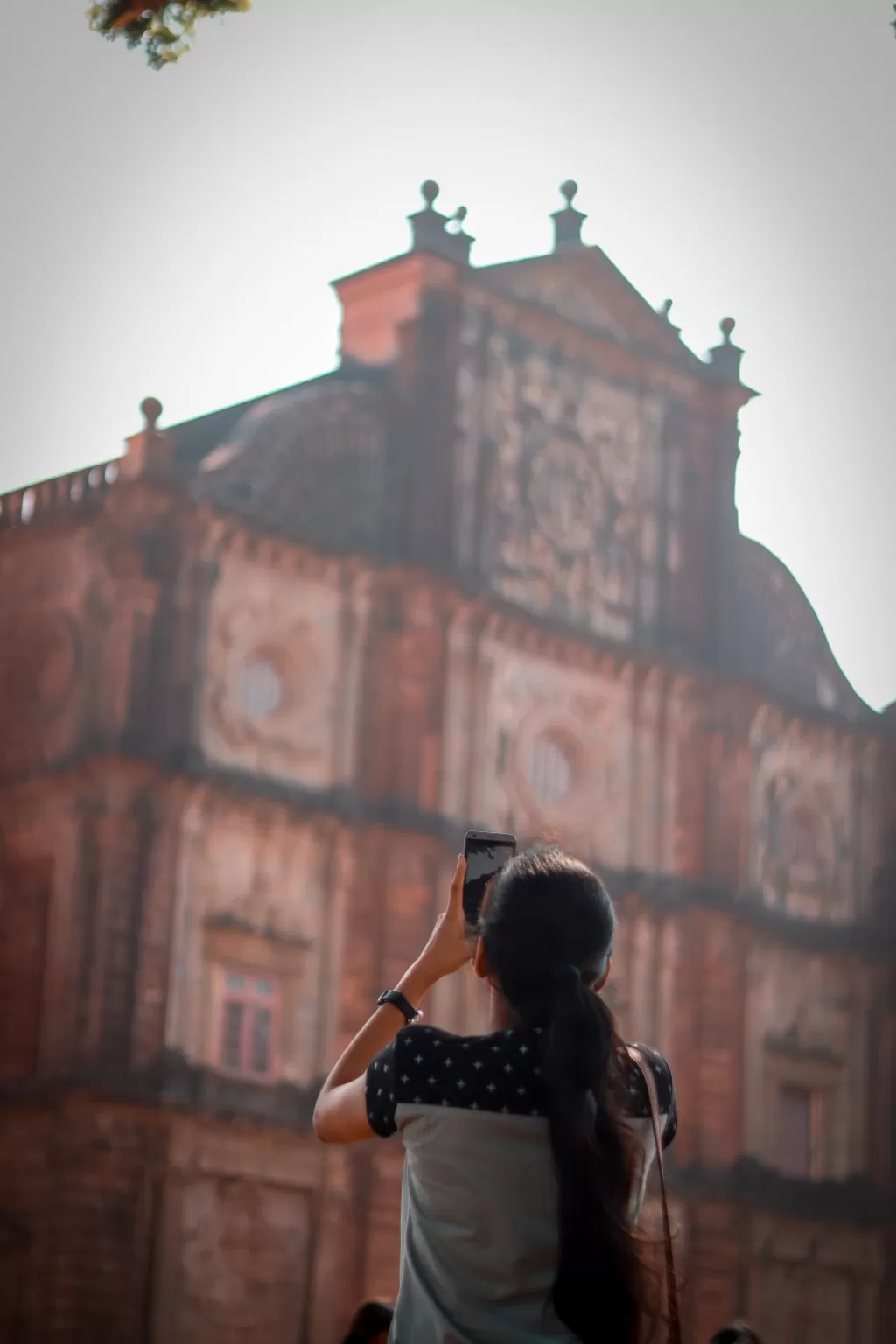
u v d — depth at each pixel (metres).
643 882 48.56
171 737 39.91
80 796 39.31
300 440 43.59
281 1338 39.56
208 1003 39.78
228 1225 39.09
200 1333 38.41
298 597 43.03
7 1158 38.50
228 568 41.75
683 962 49.16
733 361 53.19
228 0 18.25
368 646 44.12
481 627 45.94
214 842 40.47
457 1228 4.38
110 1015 38.19
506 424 47.84
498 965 4.57
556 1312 4.34
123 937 38.66
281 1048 40.78
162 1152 38.25
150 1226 37.94
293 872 41.72
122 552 40.03
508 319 48.25
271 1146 39.97
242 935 40.44
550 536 48.38
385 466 45.12
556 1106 4.32
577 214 50.75
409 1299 4.45
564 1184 4.29
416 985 4.80
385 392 45.44
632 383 51.09
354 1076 4.72
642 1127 4.41
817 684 54.03
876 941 53.19
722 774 50.62
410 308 46.16
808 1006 51.84
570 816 47.59
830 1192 50.62
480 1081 4.40
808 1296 49.53
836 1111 51.72
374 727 43.94
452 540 45.38
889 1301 51.06
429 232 46.53
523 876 4.61
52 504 41.81
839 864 53.41
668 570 51.06
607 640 48.81
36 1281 37.34
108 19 18.44
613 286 50.88
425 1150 4.42
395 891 42.91
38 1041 38.97
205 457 43.94
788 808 52.44
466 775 45.16
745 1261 48.28
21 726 41.03
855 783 54.31
